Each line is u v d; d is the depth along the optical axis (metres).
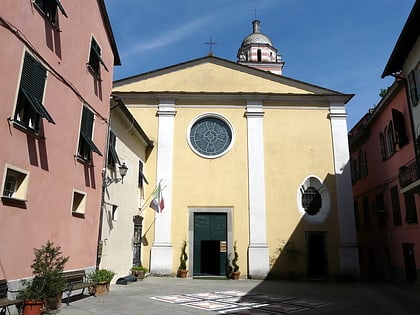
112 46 13.20
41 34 8.29
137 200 16.48
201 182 18.06
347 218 17.69
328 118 19.08
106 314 7.93
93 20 11.41
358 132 21.61
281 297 11.51
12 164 7.14
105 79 12.41
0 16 6.84
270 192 18.02
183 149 18.47
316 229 17.59
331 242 17.48
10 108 7.06
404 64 15.27
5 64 6.94
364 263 22.11
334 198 18.00
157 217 17.50
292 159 18.47
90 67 11.05
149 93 18.98
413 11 12.41
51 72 8.73
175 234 17.42
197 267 17.28
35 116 8.03
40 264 7.61
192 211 17.73
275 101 19.22
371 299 11.44
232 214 17.73
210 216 17.88
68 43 9.66
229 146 18.56
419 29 13.41
